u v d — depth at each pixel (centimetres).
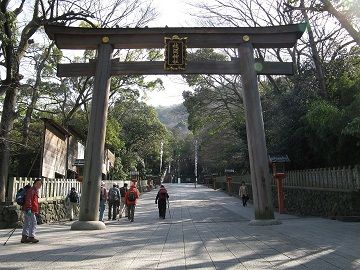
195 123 3697
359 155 1567
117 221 1698
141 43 1441
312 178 1773
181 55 1423
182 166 9912
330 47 2248
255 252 751
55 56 2505
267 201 1333
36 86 2270
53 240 970
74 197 1827
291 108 2091
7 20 1485
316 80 2125
